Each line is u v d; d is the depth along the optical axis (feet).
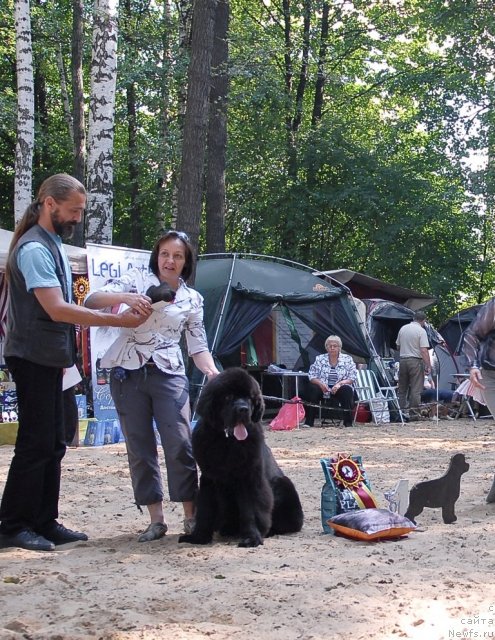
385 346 61.31
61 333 17.56
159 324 18.40
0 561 16.55
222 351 47.93
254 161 91.97
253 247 94.68
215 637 11.65
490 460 32.94
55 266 17.54
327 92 103.81
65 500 24.11
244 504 17.93
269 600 13.38
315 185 94.94
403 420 51.67
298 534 19.26
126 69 74.84
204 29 46.42
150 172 83.15
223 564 16.02
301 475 28.89
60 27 84.17
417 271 92.73
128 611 12.87
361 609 12.84
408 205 91.30
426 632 11.77
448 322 71.36
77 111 70.49
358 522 18.25
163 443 18.34
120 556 16.87
